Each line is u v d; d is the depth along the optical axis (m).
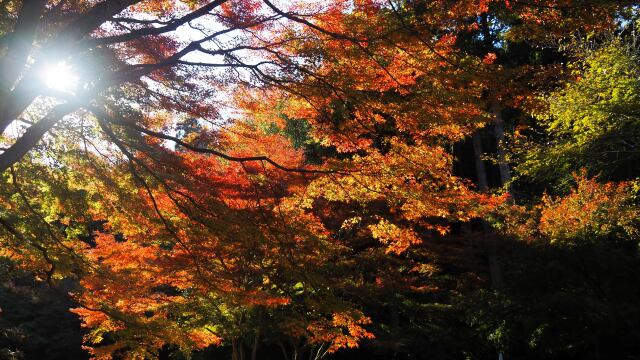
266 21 6.68
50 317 23.42
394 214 9.08
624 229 14.67
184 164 7.21
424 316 18.09
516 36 6.02
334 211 13.23
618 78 14.80
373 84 6.43
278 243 7.62
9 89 5.67
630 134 14.99
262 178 7.31
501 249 15.48
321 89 6.48
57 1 6.93
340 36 5.92
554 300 12.59
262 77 6.82
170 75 6.88
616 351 12.16
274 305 10.02
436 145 7.26
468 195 7.97
